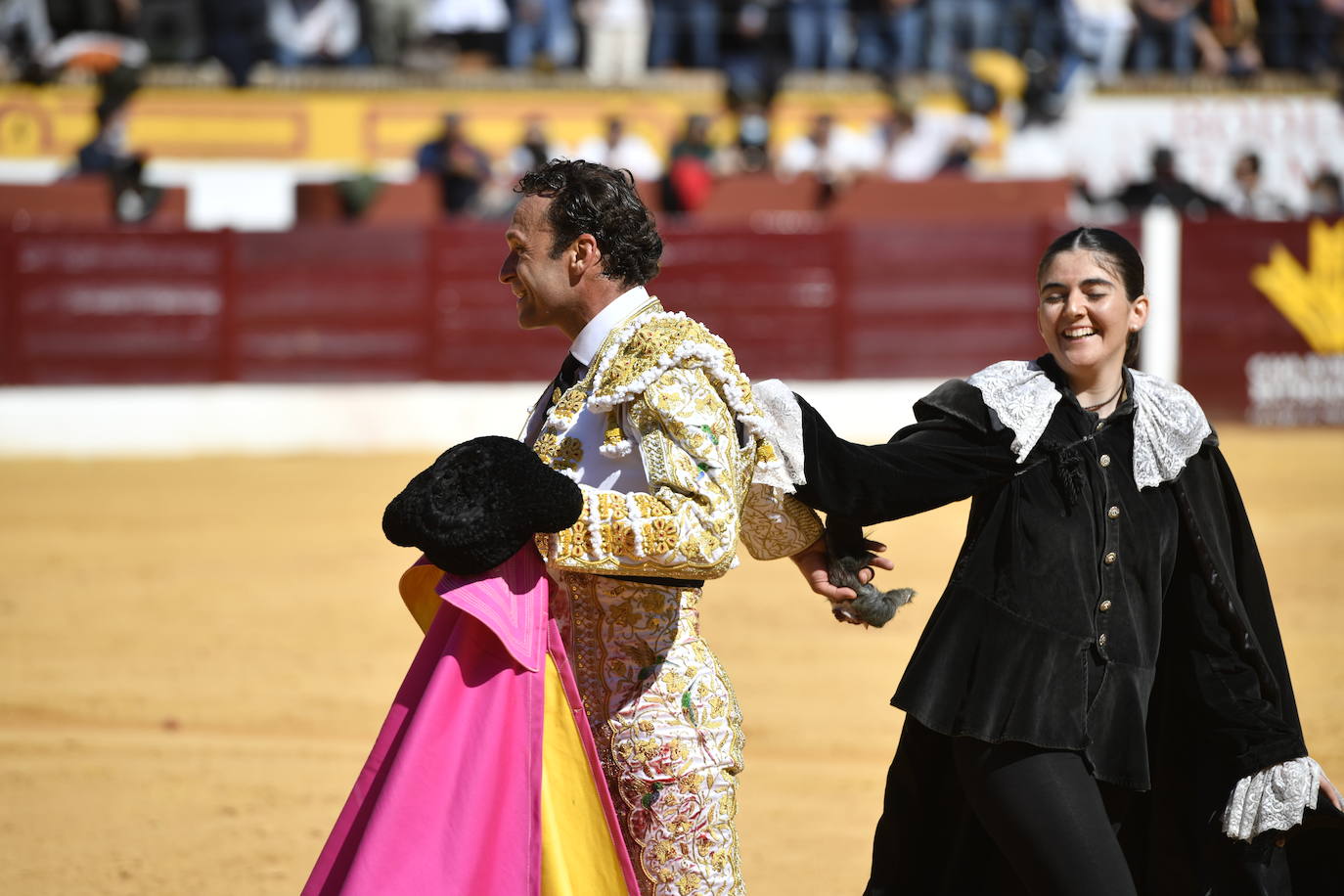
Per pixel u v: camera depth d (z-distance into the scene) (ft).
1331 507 118.93
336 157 178.81
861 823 52.70
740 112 179.11
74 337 153.07
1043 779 27.66
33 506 122.11
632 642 27.68
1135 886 29.58
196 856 48.78
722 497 26.43
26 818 52.60
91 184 161.58
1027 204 161.99
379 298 156.25
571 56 182.09
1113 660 28.25
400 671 75.56
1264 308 159.43
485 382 157.48
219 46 178.29
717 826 27.63
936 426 29.89
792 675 74.54
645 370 26.84
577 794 26.99
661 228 157.48
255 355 155.22
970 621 28.84
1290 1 185.37
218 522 116.06
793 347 158.51
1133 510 28.94
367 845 25.94
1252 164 171.12
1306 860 30.60
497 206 162.61
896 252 158.92
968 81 179.32
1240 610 29.19
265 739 64.03
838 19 181.78
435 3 182.50
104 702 69.26
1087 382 30.04
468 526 25.54
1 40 178.09
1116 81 181.16
